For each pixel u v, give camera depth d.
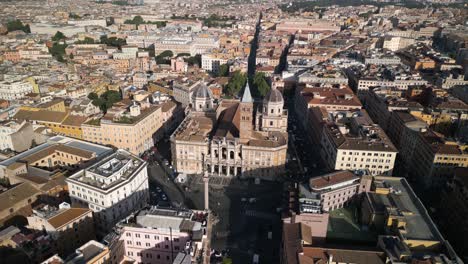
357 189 196.62
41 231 159.38
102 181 180.75
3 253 147.50
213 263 171.75
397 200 181.50
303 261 144.38
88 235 170.75
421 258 144.25
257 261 173.75
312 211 169.50
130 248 152.75
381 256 150.12
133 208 193.62
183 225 146.12
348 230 176.88
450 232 193.50
